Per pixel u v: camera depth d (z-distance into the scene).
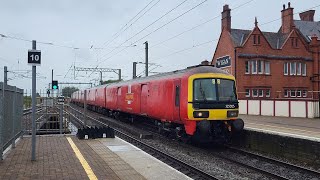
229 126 14.44
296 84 38.31
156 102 18.06
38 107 16.97
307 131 15.56
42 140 13.71
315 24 44.12
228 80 14.69
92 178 7.72
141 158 10.28
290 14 39.69
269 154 13.80
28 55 9.63
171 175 8.35
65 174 8.05
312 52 39.16
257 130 14.58
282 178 9.73
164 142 16.47
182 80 14.79
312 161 11.75
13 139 11.50
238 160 12.93
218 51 39.59
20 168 8.61
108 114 33.34
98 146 12.44
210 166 11.42
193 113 13.93
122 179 7.77
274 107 27.22
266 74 36.88
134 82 23.14
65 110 17.53
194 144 16.27
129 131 19.92
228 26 37.94
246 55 35.97
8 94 10.50
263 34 38.31
